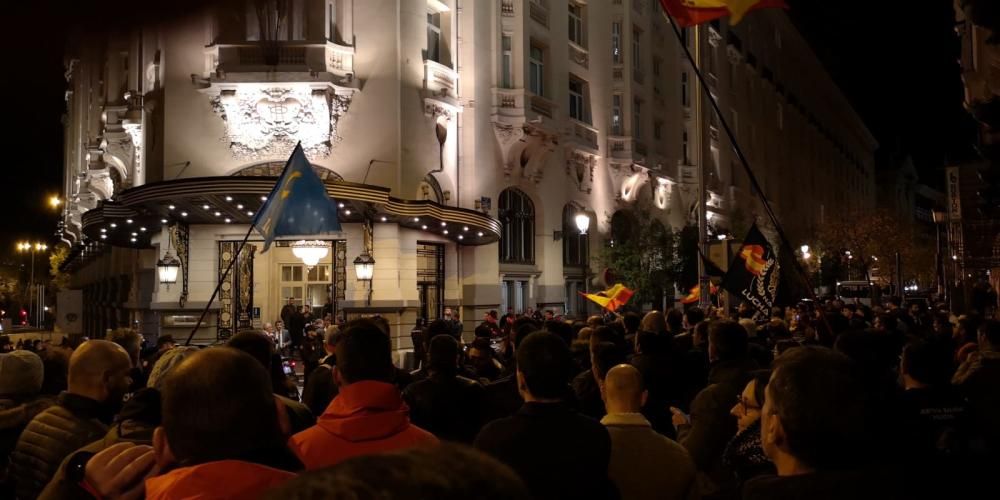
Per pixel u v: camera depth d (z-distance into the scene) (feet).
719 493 17.37
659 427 22.06
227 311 71.82
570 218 110.11
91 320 142.10
